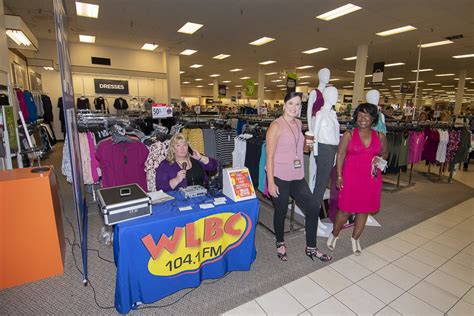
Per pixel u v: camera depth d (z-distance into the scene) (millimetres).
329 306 1946
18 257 2064
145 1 5527
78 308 1861
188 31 7777
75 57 9656
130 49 10500
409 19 6191
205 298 1975
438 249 2812
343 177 2482
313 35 7758
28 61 8875
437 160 5422
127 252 1648
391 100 30125
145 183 2895
